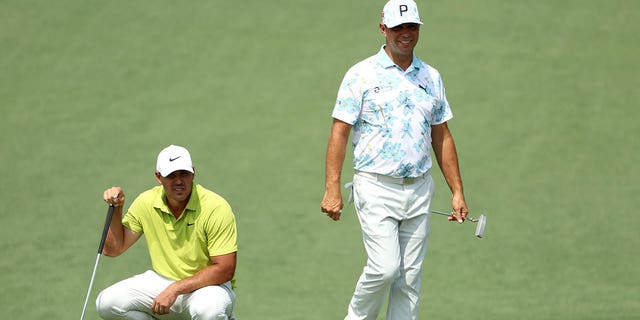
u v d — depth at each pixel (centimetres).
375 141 1733
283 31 4688
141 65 4391
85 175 3478
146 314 1834
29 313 2347
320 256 2855
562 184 3378
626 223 3041
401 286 1802
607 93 4081
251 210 3231
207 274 1766
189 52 4506
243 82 4262
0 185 3388
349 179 3525
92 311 2378
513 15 4781
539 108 3978
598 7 4866
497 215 3155
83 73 4322
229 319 1834
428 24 4706
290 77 4294
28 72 4325
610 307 2341
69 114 3984
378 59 1747
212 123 3928
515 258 2791
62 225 3075
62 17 4791
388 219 1742
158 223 1805
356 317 1809
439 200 3331
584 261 2742
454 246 2917
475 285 2570
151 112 4012
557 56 4406
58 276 2661
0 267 2725
